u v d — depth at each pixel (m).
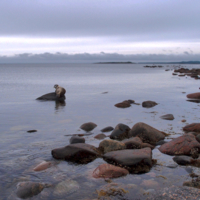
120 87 35.09
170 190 5.32
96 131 11.45
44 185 6.19
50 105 19.09
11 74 79.94
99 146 8.78
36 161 7.70
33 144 9.37
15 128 11.87
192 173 6.96
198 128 11.32
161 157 8.25
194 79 52.91
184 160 7.72
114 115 15.22
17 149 8.77
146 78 57.22
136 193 5.86
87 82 45.19
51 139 10.05
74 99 22.55
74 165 7.47
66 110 16.98
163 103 20.12
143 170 7.12
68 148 8.12
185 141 8.78
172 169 7.27
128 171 7.02
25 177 6.62
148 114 15.50
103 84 40.53
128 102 19.19
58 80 50.59
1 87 34.75
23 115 15.16
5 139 9.99
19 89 32.19
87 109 17.36
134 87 35.09
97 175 6.69
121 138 10.39
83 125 12.09
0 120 13.69
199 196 4.99
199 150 8.61
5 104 19.44
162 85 38.47
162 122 13.27
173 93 27.55
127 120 13.80
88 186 6.18
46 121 13.52
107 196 5.72
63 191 5.94
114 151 8.07
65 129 11.76
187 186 5.67
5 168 7.14
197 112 16.16
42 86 36.91
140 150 7.98
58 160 7.83
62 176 6.71
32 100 21.77
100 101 21.30
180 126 12.35
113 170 6.82
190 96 23.58
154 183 6.33
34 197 5.70
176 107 18.16
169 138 10.34
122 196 5.72
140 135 10.28
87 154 7.93
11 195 5.73
